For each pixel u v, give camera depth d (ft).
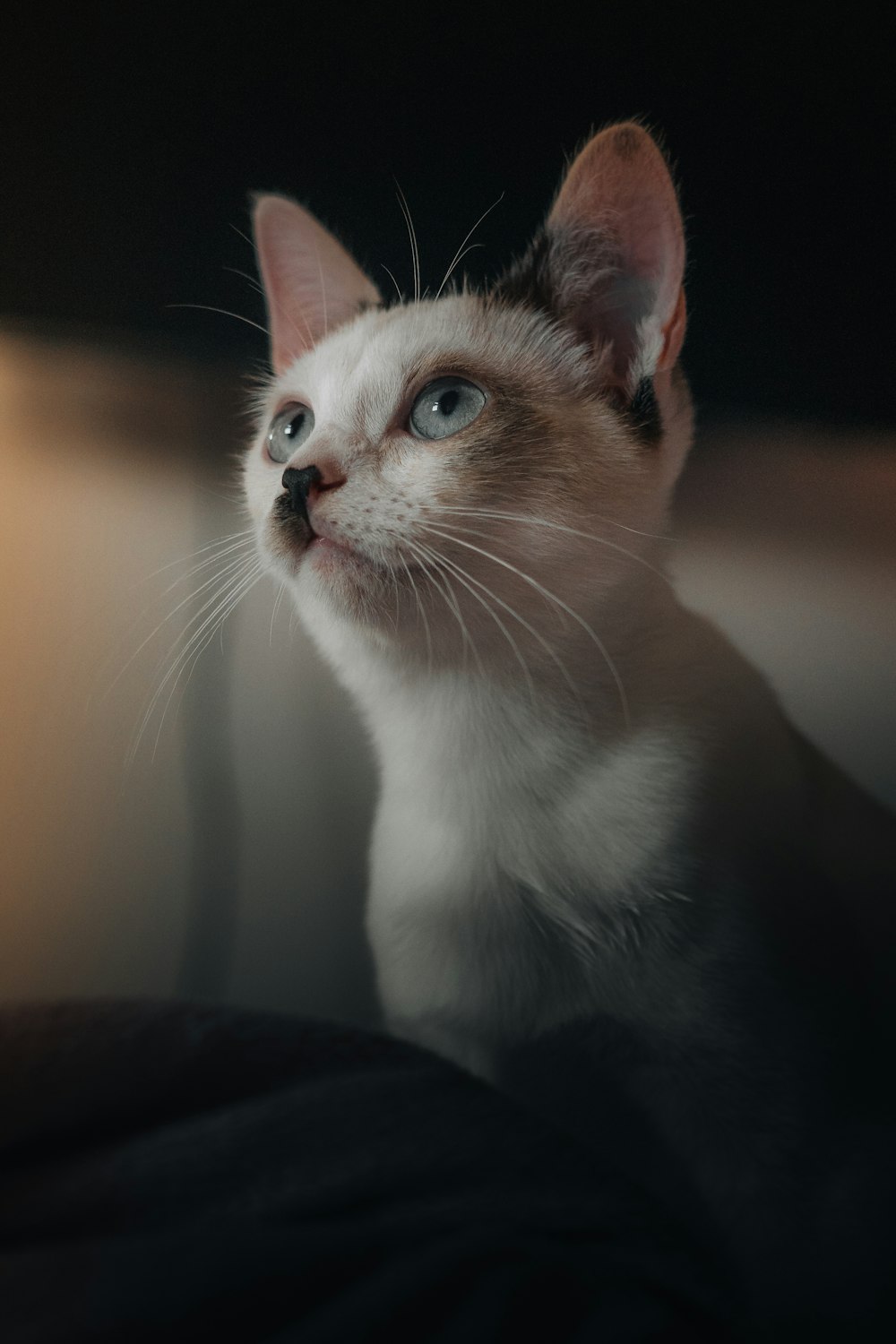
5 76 1.55
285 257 1.41
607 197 1.26
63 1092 0.93
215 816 1.54
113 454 1.66
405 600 1.21
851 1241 1.14
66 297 1.63
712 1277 0.96
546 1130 0.97
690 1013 1.20
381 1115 0.94
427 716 1.28
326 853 1.53
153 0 1.53
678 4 1.48
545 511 1.20
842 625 1.53
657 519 1.27
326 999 1.47
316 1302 0.85
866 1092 1.18
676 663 1.28
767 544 1.56
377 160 1.56
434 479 1.18
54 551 1.62
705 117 1.50
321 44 1.53
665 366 1.24
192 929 1.50
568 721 1.25
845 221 1.52
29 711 1.57
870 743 1.48
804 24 1.47
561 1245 0.90
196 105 1.56
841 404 1.58
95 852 1.52
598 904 1.23
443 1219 0.89
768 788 1.25
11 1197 0.89
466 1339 0.82
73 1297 0.83
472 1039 1.26
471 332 1.26
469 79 1.53
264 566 1.29
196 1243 0.86
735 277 1.54
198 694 1.57
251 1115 0.92
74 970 1.47
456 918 1.26
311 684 1.56
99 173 1.59
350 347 1.29
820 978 1.21
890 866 1.27
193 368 1.67
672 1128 1.21
